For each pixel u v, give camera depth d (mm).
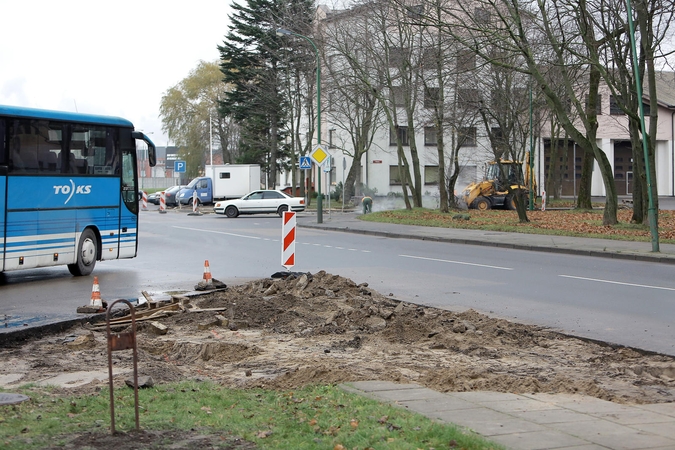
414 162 44469
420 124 46875
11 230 15859
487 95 41125
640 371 8289
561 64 27188
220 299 12742
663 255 20953
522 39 27562
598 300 13484
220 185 61438
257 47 60438
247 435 5344
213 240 28281
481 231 31125
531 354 9195
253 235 30938
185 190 62125
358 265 19625
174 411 6039
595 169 73875
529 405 6398
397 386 7059
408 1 36469
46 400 6484
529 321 11438
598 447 5152
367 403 6285
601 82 46250
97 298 12273
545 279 16625
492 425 5691
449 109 42656
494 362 8703
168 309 12141
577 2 27578
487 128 40125
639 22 25953
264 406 6301
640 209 31156
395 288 15133
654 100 26516
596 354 9195
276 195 47406
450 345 9586
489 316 11898
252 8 60125
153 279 17062
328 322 10969
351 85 43750
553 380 7570
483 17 32500
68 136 17312
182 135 80312
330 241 27969
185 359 9023
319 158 37250
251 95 62125
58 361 8828
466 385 7238
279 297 12680
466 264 19875
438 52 33312
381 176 66500
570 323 11219
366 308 11570
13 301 13703
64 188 17172
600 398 6891
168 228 35406
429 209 43875
